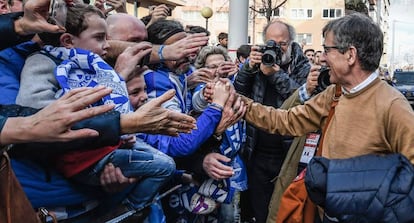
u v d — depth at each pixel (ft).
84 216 6.63
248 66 12.62
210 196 9.12
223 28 134.21
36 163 5.90
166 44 9.50
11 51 6.29
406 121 7.07
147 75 8.62
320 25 142.10
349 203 6.85
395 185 6.81
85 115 4.94
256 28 120.98
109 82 6.57
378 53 7.45
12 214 4.99
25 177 5.83
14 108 5.45
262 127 9.38
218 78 9.39
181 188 9.09
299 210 8.15
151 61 8.40
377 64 7.50
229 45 23.18
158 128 5.90
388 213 6.76
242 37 23.00
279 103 12.60
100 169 6.15
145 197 6.98
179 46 8.29
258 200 12.98
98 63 6.57
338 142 7.68
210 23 134.31
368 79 7.51
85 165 5.92
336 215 7.00
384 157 7.13
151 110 5.82
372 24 7.47
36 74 6.06
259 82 12.73
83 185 6.32
